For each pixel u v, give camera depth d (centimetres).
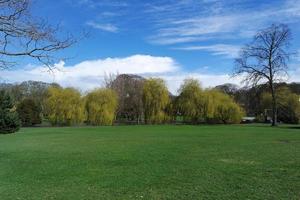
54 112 6812
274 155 2120
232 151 2341
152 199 1111
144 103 7338
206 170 1603
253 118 8819
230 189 1222
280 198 1095
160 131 4731
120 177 1462
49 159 2014
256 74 6550
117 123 7506
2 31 1437
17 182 1390
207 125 6669
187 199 1102
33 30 1476
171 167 1694
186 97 7312
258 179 1390
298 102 8000
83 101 6969
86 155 2173
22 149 2548
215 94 7375
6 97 4219
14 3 1424
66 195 1174
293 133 4247
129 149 2495
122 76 8412
